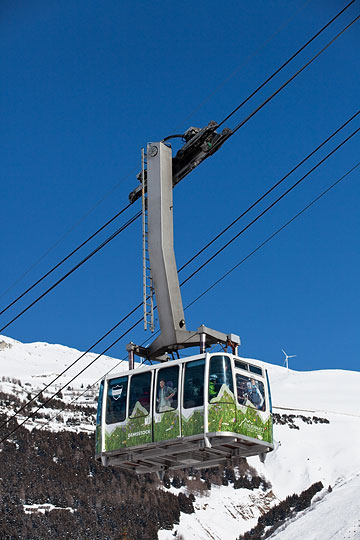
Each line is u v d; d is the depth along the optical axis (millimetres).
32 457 158625
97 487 155500
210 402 24062
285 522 159250
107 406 25891
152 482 169125
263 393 25234
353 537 124750
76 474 157500
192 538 152750
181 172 27812
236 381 24484
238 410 24188
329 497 162375
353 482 172625
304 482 199375
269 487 195875
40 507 140375
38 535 130375
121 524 146000
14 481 145500
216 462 25906
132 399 25406
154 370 25297
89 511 145625
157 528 151125
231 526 167750
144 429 24953
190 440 24141
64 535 133875
